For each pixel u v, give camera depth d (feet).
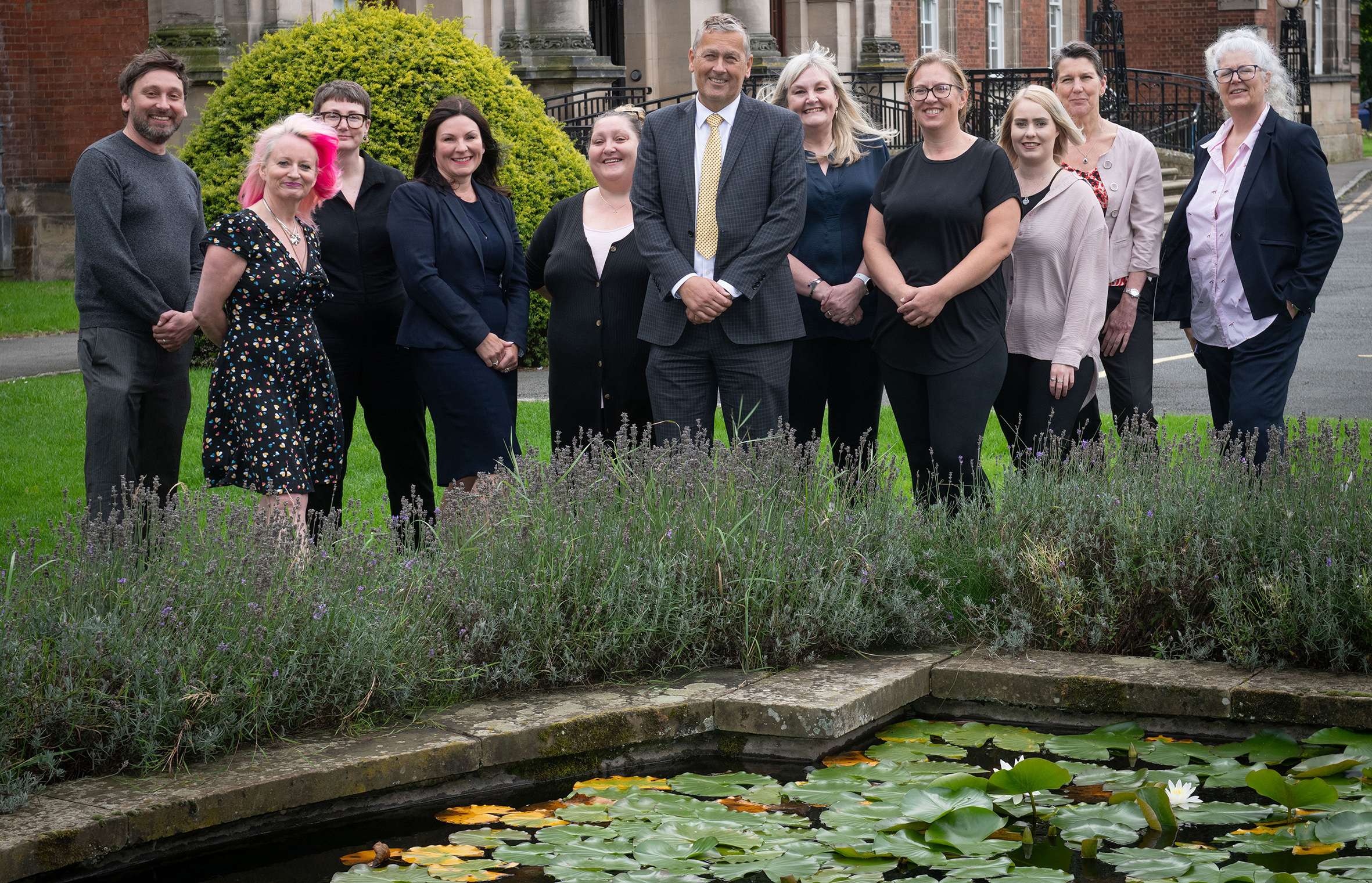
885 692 13.39
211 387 15.17
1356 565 13.50
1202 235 17.92
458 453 17.43
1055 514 15.61
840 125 18.22
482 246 17.74
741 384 16.48
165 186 16.62
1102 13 71.72
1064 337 17.37
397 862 10.60
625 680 13.78
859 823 10.80
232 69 38.29
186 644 11.99
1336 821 10.40
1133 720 13.25
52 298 53.47
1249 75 17.35
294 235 15.47
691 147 16.40
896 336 16.90
